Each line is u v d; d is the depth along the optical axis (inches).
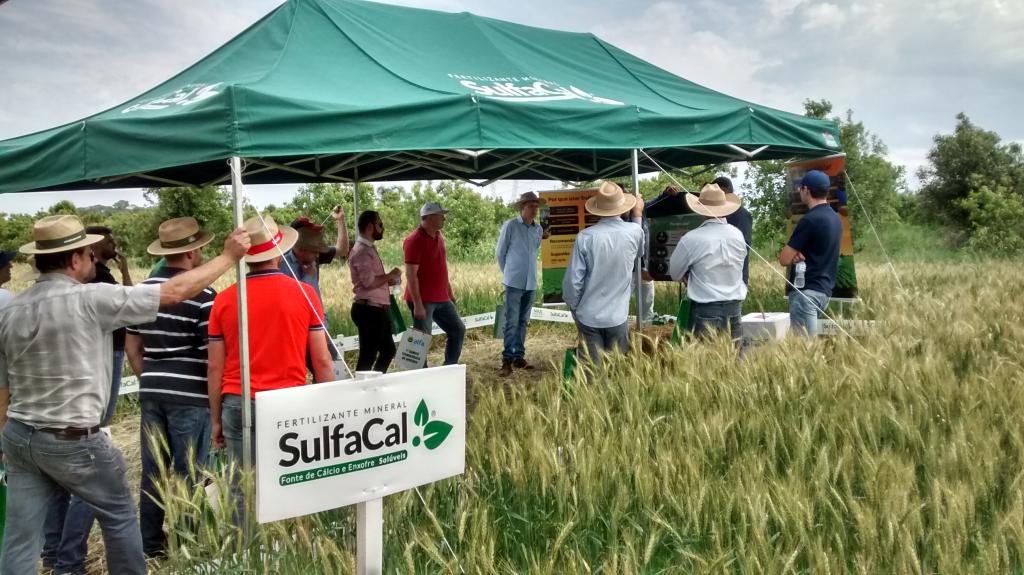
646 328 254.5
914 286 406.0
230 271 537.3
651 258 296.7
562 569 111.6
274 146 142.0
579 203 346.3
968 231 975.6
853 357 195.6
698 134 219.6
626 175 374.9
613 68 270.1
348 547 118.7
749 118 233.1
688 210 284.0
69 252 117.7
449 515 126.6
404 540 119.6
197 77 188.1
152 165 148.7
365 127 154.1
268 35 196.4
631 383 171.9
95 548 163.2
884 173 679.1
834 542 113.9
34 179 167.8
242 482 120.6
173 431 149.7
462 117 169.5
